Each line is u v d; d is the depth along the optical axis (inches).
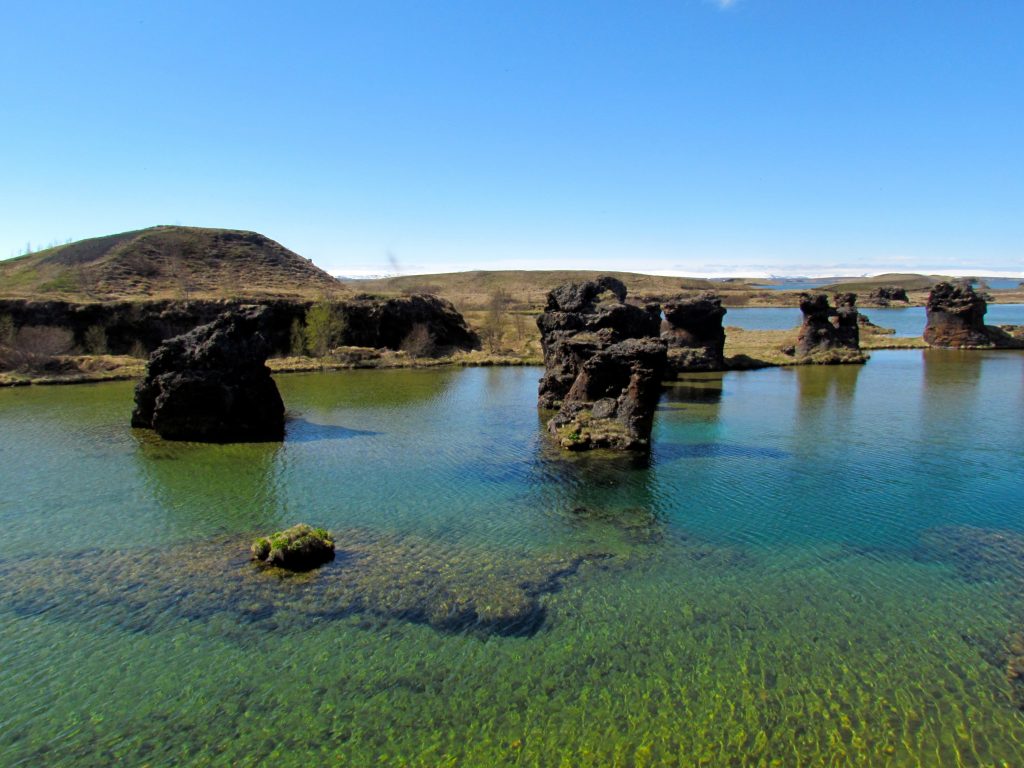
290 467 1702.8
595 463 1731.1
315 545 1121.4
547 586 1042.7
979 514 1357.0
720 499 1449.3
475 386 3149.6
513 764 684.7
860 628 925.2
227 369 2017.7
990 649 873.5
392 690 793.6
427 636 900.6
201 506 1402.6
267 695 784.9
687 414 2386.8
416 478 1605.6
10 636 897.5
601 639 896.9
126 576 1066.1
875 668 833.5
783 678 815.7
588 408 2041.1
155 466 1711.4
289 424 2240.4
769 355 4104.3
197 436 1983.3
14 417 2315.5
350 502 1433.3
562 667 836.6
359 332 4421.8
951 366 3740.2
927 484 1546.5
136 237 6451.8
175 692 789.9
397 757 693.3
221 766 681.6
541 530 1275.8
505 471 1662.2
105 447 1898.4
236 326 2090.3
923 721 740.7
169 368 2074.3
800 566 1118.4
